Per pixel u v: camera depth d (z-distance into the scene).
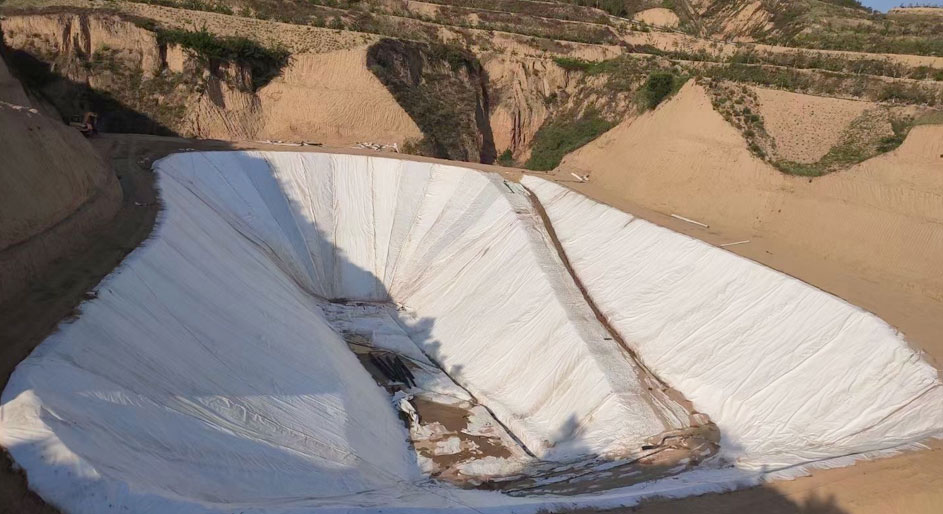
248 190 36.94
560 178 42.44
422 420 25.16
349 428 21.77
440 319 32.50
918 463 17.17
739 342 24.64
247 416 19.14
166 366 18.47
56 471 12.79
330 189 39.00
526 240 32.78
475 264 34.25
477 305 31.56
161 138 42.34
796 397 21.84
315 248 36.53
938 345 21.53
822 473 17.16
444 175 40.47
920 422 19.23
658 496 16.56
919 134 30.50
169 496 13.41
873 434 19.58
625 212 33.84
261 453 17.97
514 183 40.28
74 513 12.48
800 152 35.84
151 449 15.25
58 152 24.23
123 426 15.22
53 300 18.25
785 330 24.02
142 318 19.33
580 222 34.91
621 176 41.03
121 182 30.42
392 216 38.69
